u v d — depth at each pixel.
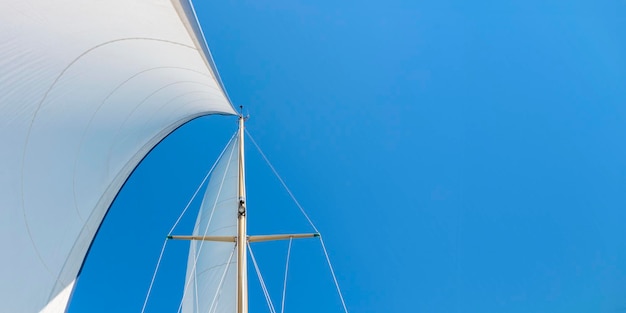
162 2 3.46
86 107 4.01
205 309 9.76
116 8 3.44
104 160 4.95
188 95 6.67
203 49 4.68
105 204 5.52
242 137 10.23
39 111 3.29
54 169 3.70
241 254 7.46
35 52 3.04
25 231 3.34
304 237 10.05
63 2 2.97
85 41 3.47
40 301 3.73
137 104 5.22
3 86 2.83
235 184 11.22
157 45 4.38
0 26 2.71
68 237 4.23
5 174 3.01
